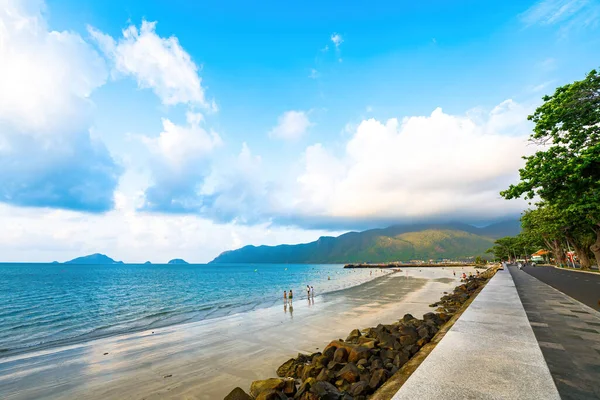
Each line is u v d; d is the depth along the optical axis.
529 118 15.53
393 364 9.06
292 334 17.34
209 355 13.80
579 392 4.79
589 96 13.24
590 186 13.81
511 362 5.82
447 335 7.80
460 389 4.68
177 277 106.50
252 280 89.81
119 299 42.50
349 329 18.14
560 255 61.66
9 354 14.98
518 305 12.54
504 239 111.56
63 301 40.50
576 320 9.88
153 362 13.03
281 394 7.91
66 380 11.27
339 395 7.26
